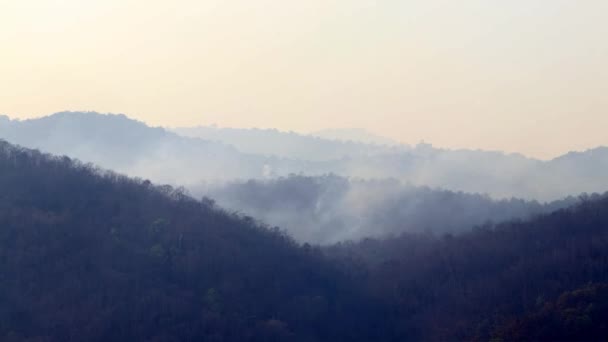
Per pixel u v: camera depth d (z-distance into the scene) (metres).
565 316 187.75
